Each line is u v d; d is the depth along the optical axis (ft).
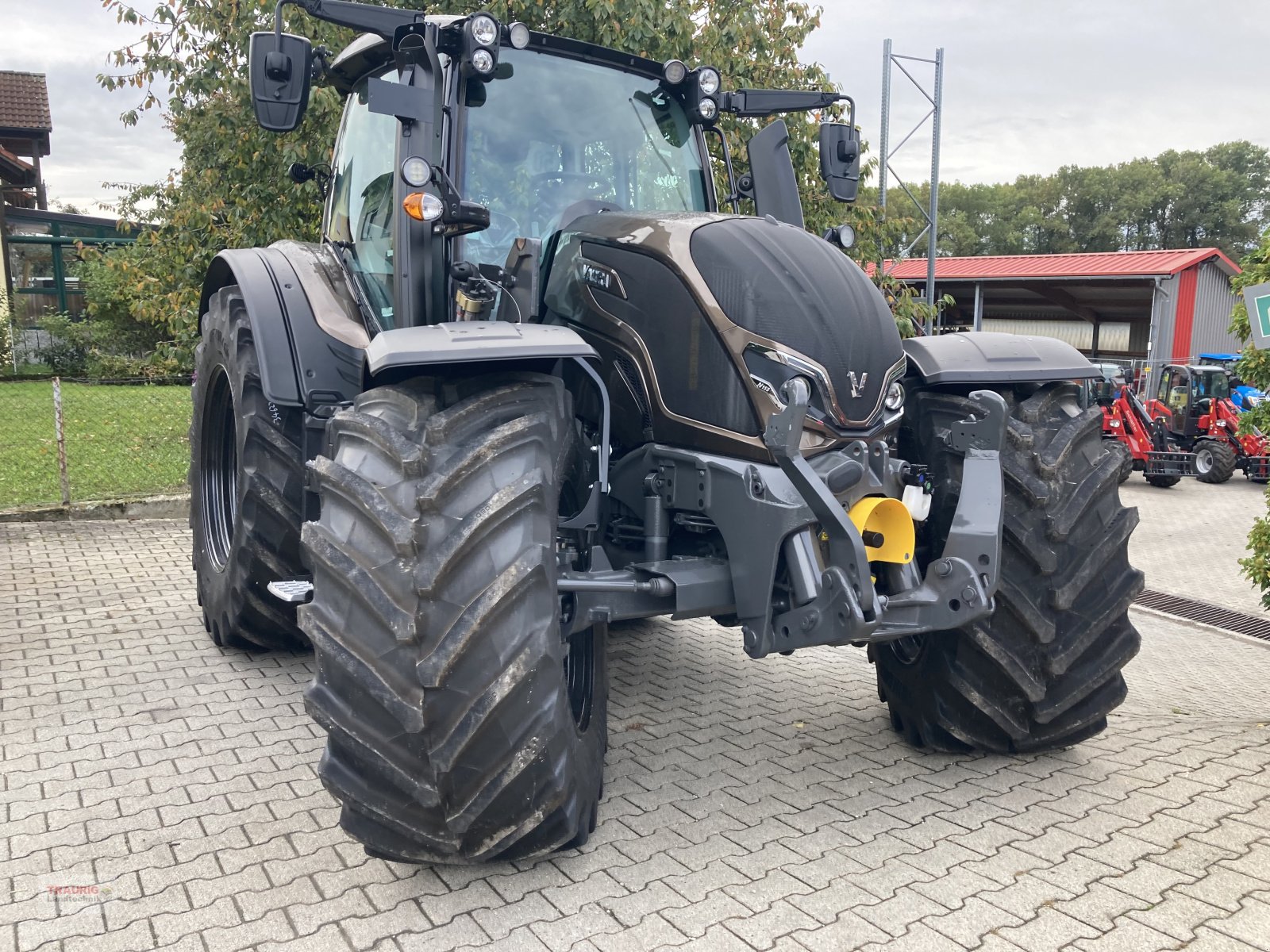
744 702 13.97
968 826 9.96
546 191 11.64
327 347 12.32
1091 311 87.81
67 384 38.91
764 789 10.91
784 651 9.14
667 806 10.47
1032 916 8.28
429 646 7.79
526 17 26.96
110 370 59.88
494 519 7.99
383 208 12.53
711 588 9.47
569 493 10.90
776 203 12.57
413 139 10.54
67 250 68.80
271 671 14.40
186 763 11.31
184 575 19.79
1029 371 11.38
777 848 9.50
